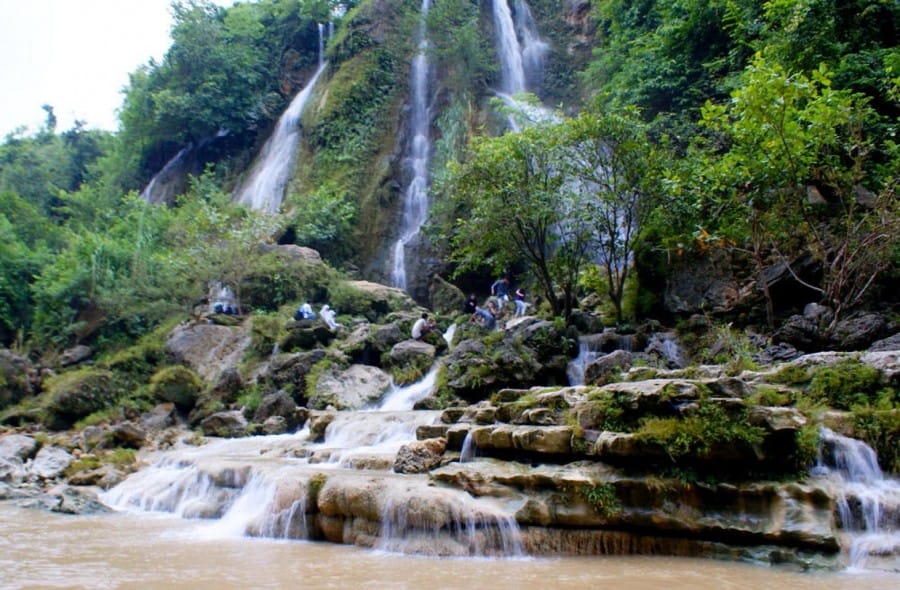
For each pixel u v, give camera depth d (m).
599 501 8.58
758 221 15.77
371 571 7.51
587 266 20.72
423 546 8.45
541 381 16.75
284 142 38.62
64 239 37.41
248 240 26.52
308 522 9.55
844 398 10.02
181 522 10.73
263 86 42.94
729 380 8.99
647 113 25.20
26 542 9.11
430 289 28.38
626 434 8.75
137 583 6.98
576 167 19.22
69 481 13.84
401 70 38.06
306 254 27.84
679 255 17.98
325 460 12.26
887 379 9.89
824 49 18.22
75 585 6.89
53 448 15.83
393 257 31.27
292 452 13.50
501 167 19.45
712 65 23.00
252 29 43.88
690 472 8.54
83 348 26.02
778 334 14.69
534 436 9.64
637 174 18.45
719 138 20.48
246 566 7.75
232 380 20.53
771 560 7.79
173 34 41.66
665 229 17.89
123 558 8.17
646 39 26.67
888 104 18.03
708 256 17.81
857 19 18.38
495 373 16.69
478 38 37.34
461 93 35.50
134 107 42.34
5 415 21.09
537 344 17.14
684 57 24.58
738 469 8.51
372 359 20.64
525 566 7.79
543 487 8.92
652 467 8.74
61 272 28.95
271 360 20.67
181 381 20.70
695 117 24.02
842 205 15.54
